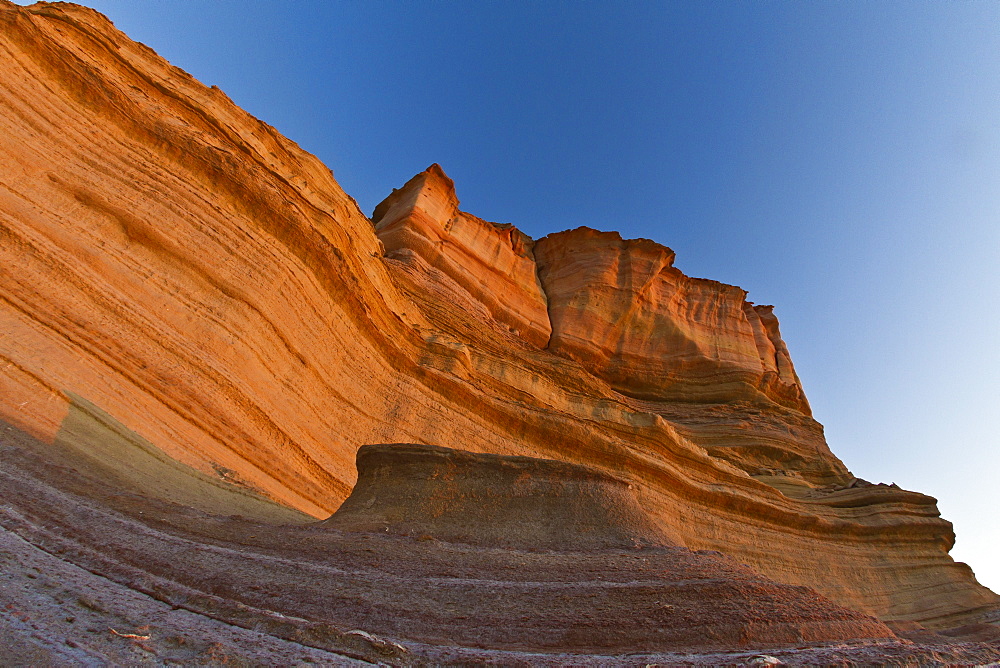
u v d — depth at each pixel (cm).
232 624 565
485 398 2586
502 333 3484
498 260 4116
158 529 844
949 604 2988
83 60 1741
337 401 2100
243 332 1784
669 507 2544
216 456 1501
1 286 1285
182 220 1789
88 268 1502
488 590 821
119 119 1797
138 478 1160
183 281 1716
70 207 1573
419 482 1264
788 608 845
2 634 422
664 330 4384
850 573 2880
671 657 655
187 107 2045
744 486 3036
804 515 2912
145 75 1961
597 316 4241
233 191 1978
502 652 628
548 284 4538
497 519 1200
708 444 3800
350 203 2789
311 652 536
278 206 2048
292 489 1703
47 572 564
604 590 852
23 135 1544
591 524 1220
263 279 1909
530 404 2869
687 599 826
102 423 1236
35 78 1628
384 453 1326
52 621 469
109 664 421
